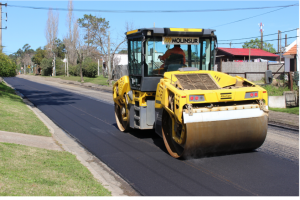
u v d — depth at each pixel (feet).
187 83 22.36
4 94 62.39
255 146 21.97
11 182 14.90
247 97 20.63
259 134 21.01
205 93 19.66
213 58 27.22
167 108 21.56
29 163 18.38
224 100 19.98
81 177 17.26
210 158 21.95
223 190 16.16
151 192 16.10
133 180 17.97
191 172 19.08
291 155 22.41
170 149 23.07
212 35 26.66
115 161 21.90
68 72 201.67
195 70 25.05
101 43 121.08
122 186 17.16
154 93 26.76
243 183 17.08
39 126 31.65
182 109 19.52
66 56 205.16
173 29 25.71
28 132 28.09
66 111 48.01
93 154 23.93
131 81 28.96
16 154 19.79
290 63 75.41
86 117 42.11
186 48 26.61
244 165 20.21
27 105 52.60
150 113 27.02
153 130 33.06
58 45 281.33
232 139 20.52
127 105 29.96
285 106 48.67
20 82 146.10
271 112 43.34
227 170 19.29
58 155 21.56
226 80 23.06
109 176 18.86
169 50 26.18
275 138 28.07
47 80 168.14
